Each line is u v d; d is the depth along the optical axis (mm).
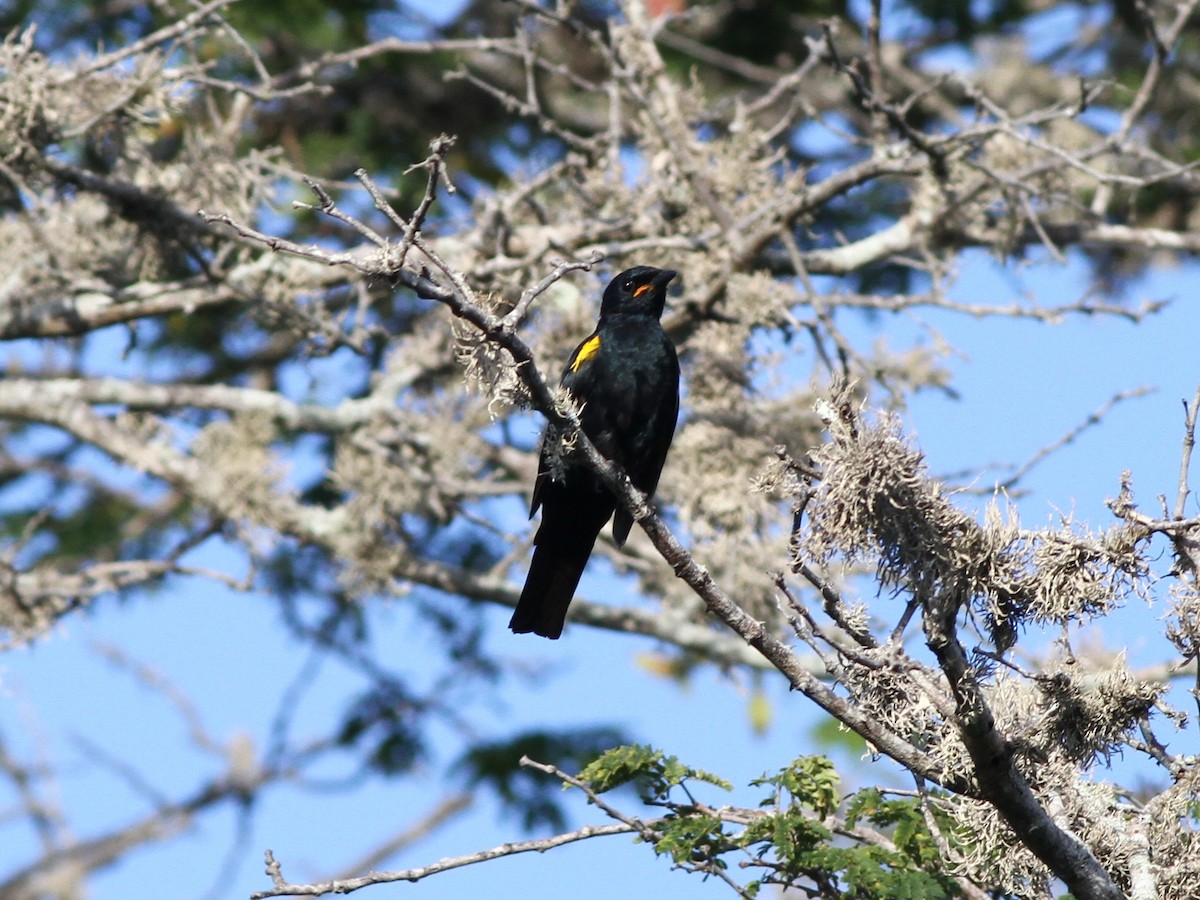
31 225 12250
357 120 17281
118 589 15242
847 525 5527
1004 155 13953
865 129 18344
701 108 14359
